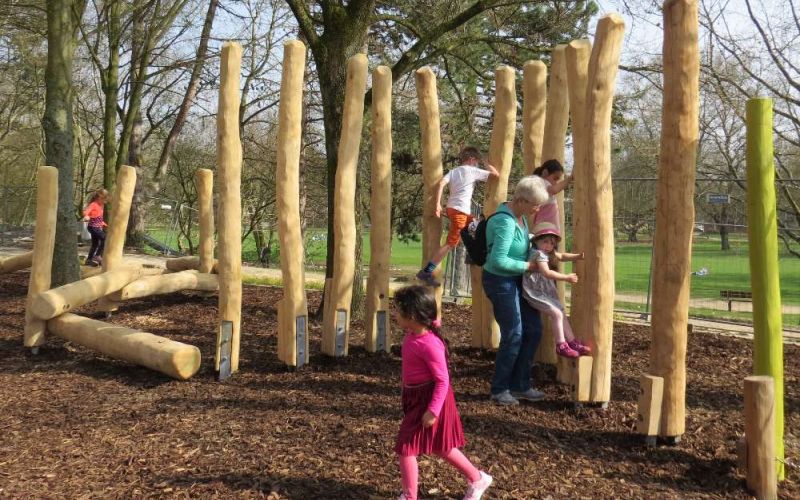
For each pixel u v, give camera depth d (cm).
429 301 322
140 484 355
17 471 373
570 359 473
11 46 2183
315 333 706
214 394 507
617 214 1112
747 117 365
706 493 357
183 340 693
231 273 542
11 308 877
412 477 327
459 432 332
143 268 961
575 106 506
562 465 384
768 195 361
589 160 445
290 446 404
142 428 439
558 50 552
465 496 335
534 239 475
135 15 1780
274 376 550
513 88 603
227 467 375
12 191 2731
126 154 1978
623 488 359
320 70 730
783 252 1223
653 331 410
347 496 341
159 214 2667
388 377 546
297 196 556
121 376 566
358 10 720
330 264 737
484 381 539
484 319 620
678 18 377
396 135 1752
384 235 607
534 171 555
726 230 1012
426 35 796
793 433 451
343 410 467
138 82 1870
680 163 387
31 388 536
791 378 577
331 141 726
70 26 867
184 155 2672
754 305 371
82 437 425
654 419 405
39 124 2859
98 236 1281
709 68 898
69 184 862
